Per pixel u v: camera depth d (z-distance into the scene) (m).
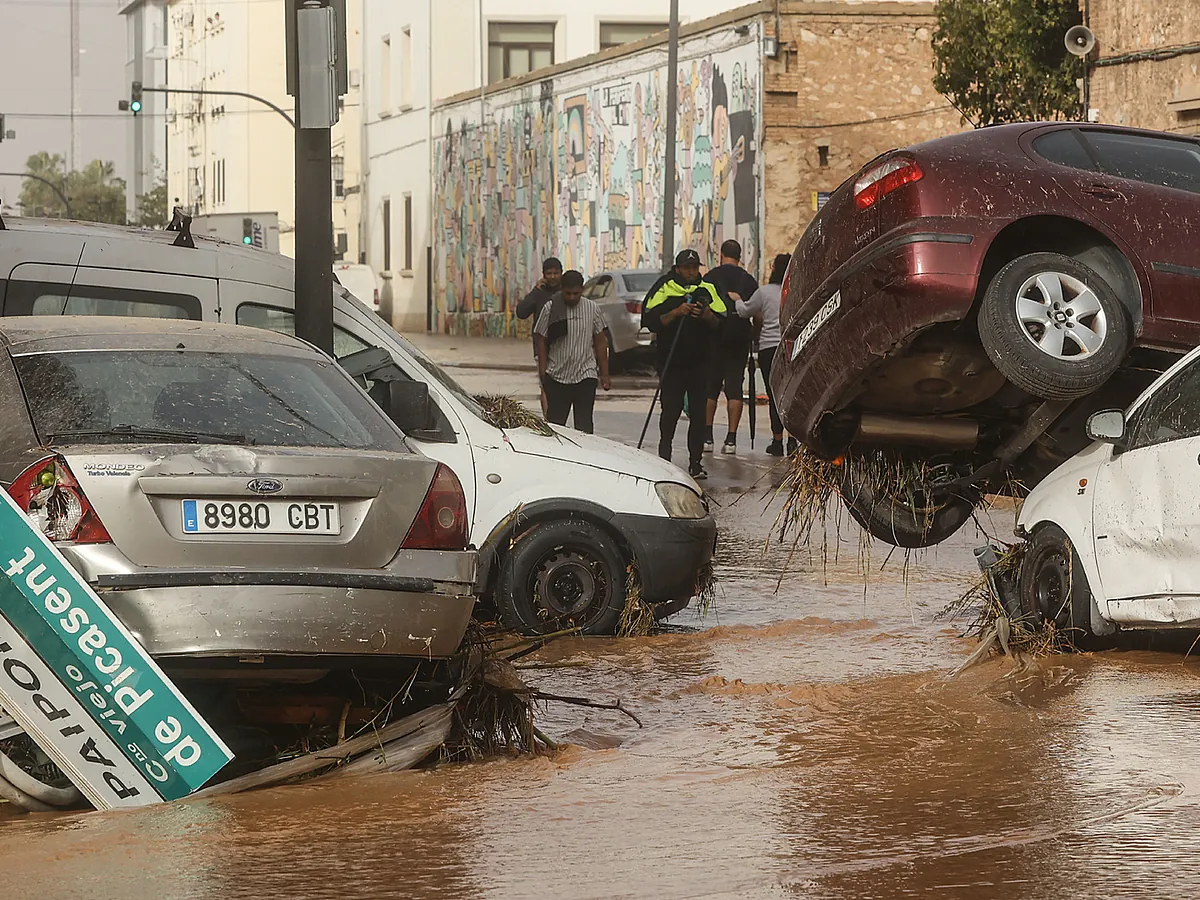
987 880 6.38
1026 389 10.96
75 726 7.46
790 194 48.88
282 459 7.94
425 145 80.19
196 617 7.64
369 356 12.30
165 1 153.75
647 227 57.22
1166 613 10.60
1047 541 11.59
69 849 6.88
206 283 12.31
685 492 12.41
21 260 11.92
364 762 8.24
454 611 8.24
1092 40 34.09
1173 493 10.55
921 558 16.61
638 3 77.69
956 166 11.20
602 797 7.78
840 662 11.32
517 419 12.31
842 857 6.73
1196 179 11.76
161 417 8.39
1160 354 11.41
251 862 6.70
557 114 64.38
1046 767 8.21
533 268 67.50
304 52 12.88
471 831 7.19
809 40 48.53
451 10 78.19
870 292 11.27
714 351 22.75
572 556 12.06
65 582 7.45
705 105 52.41
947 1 41.94
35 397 8.34
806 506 12.82
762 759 8.53
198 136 125.38
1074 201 11.24
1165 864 6.55
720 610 13.59
